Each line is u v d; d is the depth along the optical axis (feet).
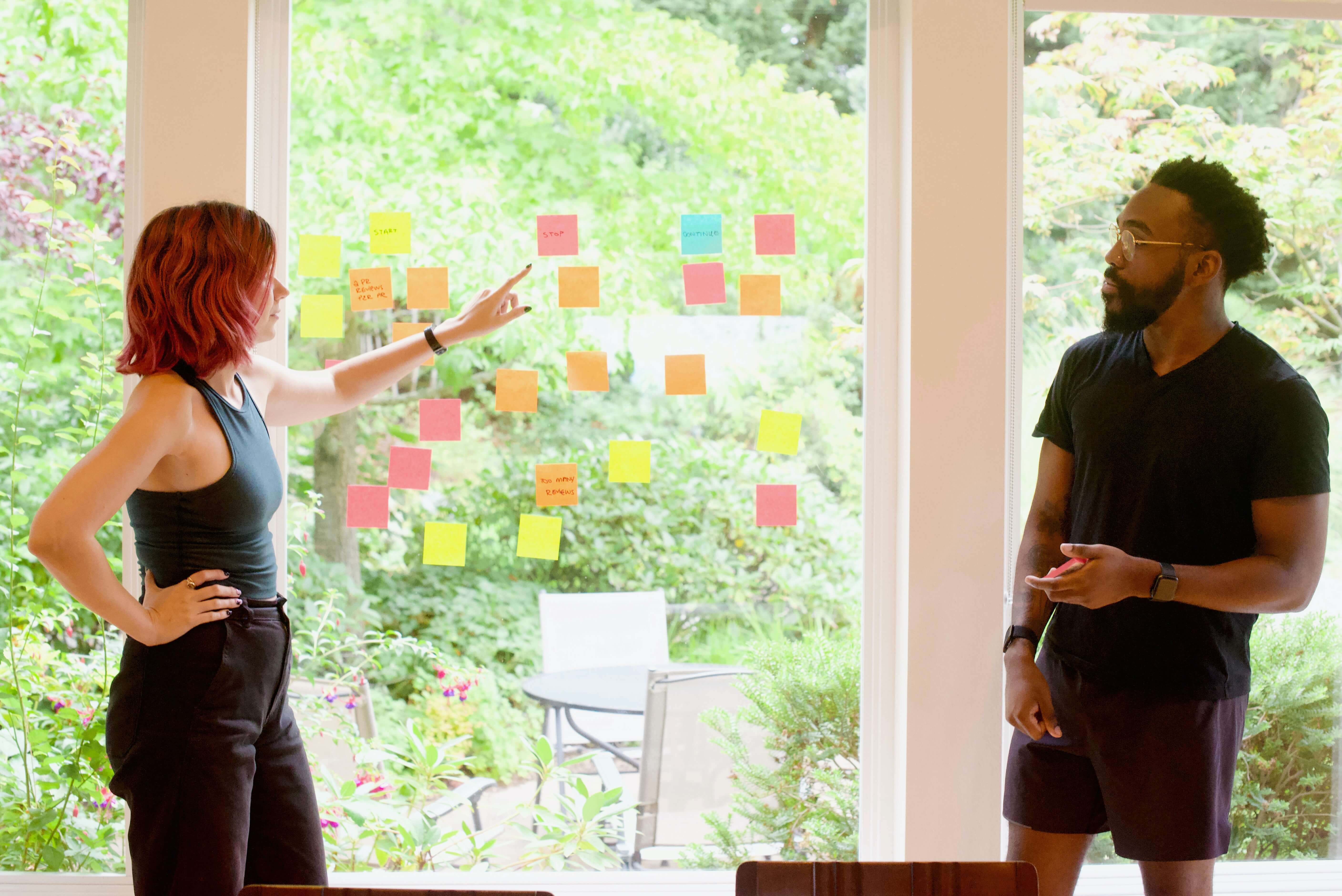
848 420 7.17
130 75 6.62
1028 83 6.94
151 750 4.69
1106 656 5.67
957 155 6.56
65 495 4.31
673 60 7.14
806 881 4.26
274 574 5.22
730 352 7.17
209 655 4.78
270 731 5.19
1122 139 6.97
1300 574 5.23
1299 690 7.00
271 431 6.86
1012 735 6.54
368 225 7.00
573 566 7.18
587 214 7.13
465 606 7.14
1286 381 5.36
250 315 4.89
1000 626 6.57
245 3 6.37
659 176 7.15
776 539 7.20
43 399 6.86
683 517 7.20
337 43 6.97
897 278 6.93
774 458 7.20
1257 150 7.00
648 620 7.21
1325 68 7.01
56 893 6.60
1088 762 5.79
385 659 7.07
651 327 7.16
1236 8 6.91
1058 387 6.13
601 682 7.18
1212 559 5.47
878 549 6.97
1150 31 6.95
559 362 7.14
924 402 6.56
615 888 7.06
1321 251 7.03
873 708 6.99
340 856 7.00
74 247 6.86
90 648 6.81
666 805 7.20
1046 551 6.02
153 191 6.31
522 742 7.16
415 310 7.04
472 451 7.11
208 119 6.34
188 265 4.71
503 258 7.09
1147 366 5.69
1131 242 5.72
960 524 6.56
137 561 6.44
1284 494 5.26
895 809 6.89
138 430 4.48
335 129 6.97
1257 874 6.97
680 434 7.18
